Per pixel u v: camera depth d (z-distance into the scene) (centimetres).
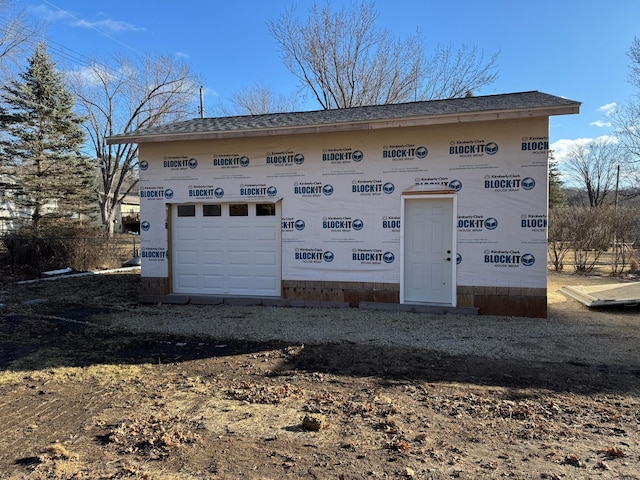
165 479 290
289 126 853
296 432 358
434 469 299
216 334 699
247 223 977
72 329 738
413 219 876
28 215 2116
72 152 2141
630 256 1519
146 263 1011
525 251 805
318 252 922
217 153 970
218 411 404
